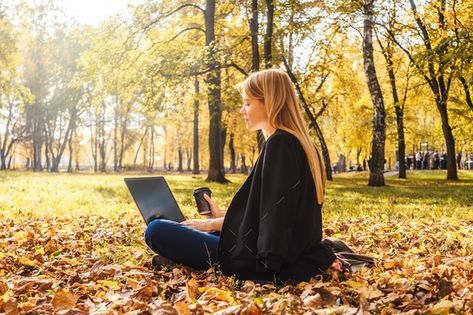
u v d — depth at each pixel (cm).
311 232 318
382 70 3488
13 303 283
